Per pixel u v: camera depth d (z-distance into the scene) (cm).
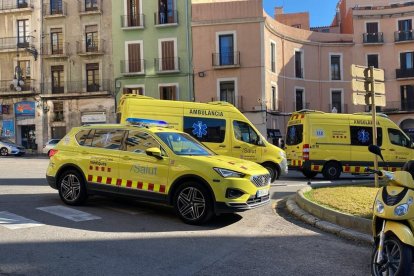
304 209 908
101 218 820
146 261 568
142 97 1344
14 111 4119
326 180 1712
